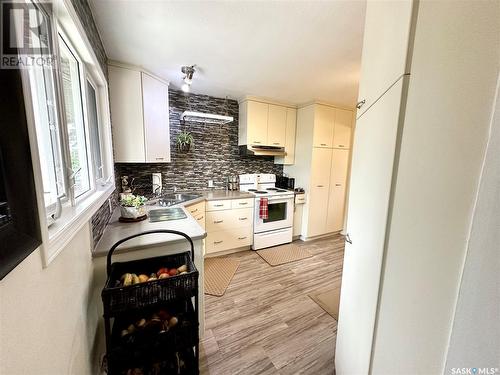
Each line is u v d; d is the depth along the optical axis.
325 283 2.42
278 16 1.37
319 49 1.77
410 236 0.67
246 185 3.47
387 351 0.77
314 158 3.42
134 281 1.13
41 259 0.60
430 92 0.60
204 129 3.23
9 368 0.47
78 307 0.93
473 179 0.46
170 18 1.40
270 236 3.33
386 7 0.85
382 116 0.85
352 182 1.22
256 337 1.66
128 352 1.05
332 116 3.46
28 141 0.53
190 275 1.13
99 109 1.72
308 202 3.51
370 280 0.89
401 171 0.72
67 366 0.79
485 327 0.43
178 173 3.10
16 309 0.50
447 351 0.52
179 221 1.78
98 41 1.54
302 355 1.52
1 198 0.44
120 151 2.10
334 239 3.75
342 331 1.26
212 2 1.26
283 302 2.08
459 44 0.51
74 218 0.83
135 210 1.75
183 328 1.16
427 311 0.59
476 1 0.47
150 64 2.09
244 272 2.63
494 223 0.41
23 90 0.50
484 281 0.43
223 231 2.98
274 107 3.36
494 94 0.42
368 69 1.04
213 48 1.78
